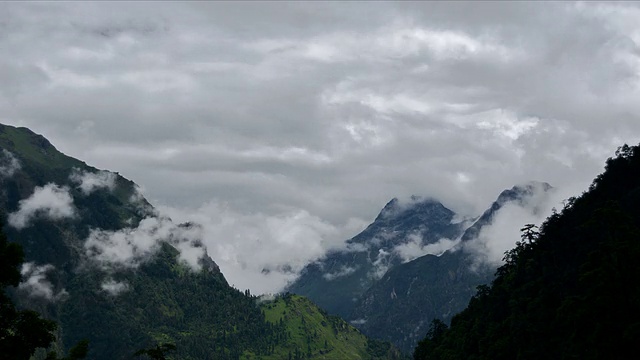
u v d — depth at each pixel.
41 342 138.75
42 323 138.50
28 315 138.50
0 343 135.12
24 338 137.50
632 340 199.25
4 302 139.00
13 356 134.50
